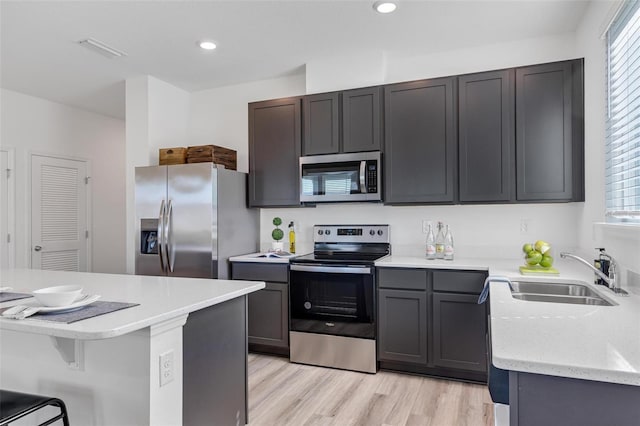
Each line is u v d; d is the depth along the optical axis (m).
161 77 3.89
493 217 3.18
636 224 1.78
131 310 1.46
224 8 2.61
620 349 1.00
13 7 2.57
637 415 0.89
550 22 2.82
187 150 3.65
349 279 3.00
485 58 3.22
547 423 0.95
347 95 3.28
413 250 3.40
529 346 1.02
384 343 2.92
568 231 2.97
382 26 2.87
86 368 1.54
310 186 3.36
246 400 2.05
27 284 2.09
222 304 1.87
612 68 2.14
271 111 3.58
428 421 2.23
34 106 4.50
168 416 1.47
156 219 3.51
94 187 5.20
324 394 2.59
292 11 2.65
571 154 2.69
